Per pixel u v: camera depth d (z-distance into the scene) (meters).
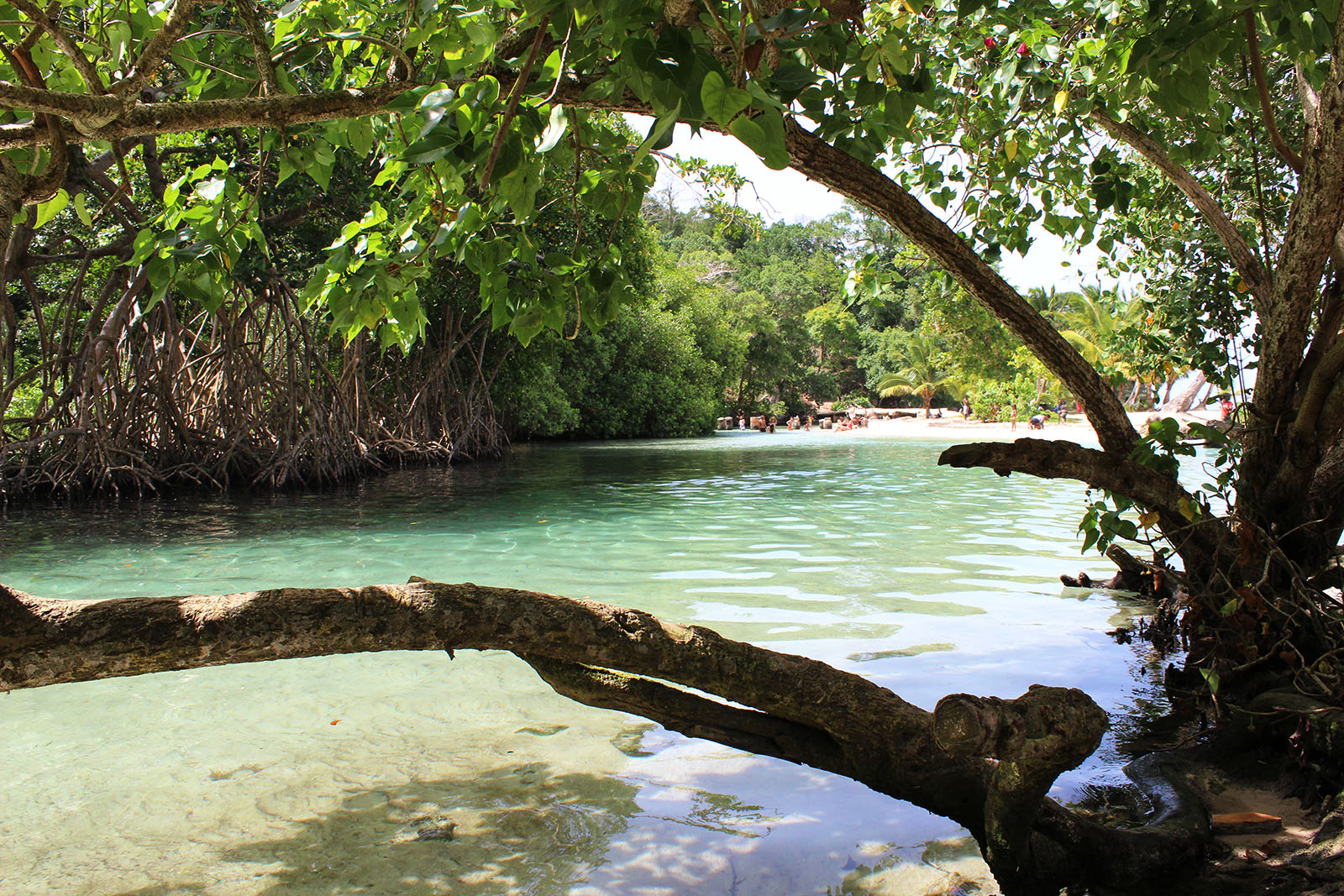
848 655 4.75
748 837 2.86
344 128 3.69
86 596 6.49
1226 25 3.13
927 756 2.58
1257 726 3.30
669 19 2.02
